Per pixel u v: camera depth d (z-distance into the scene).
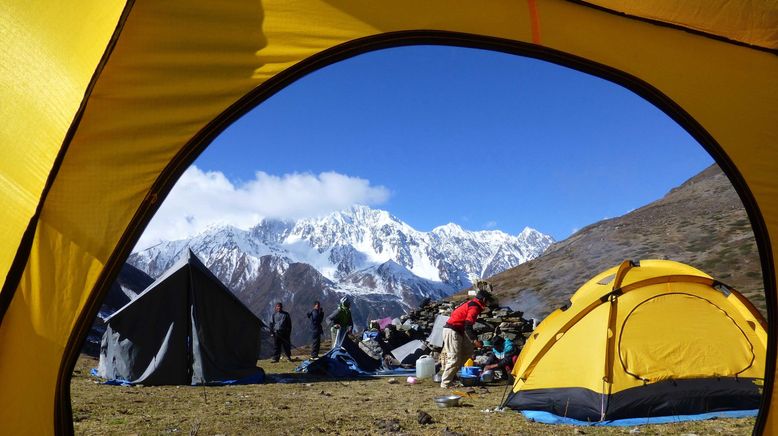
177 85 3.83
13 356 3.37
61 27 3.59
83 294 3.54
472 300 11.82
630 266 8.27
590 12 4.88
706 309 7.83
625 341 7.55
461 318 11.64
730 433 6.25
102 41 3.52
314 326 19.38
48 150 3.47
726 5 4.68
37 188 3.44
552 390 7.73
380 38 4.32
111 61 3.69
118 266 3.62
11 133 3.50
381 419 7.45
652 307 7.75
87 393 10.17
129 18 3.74
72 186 3.55
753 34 4.96
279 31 4.05
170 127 3.79
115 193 3.63
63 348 3.48
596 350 7.56
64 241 3.50
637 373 7.38
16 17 3.60
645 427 6.77
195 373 12.30
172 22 3.85
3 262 3.37
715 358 7.57
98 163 3.62
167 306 12.41
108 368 12.14
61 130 3.48
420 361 13.64
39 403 3.42
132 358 12.05
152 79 3.78
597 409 7.20
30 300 3.41
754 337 7.71
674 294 7.85
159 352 12.16
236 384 12.53
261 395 10.41
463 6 4.52
